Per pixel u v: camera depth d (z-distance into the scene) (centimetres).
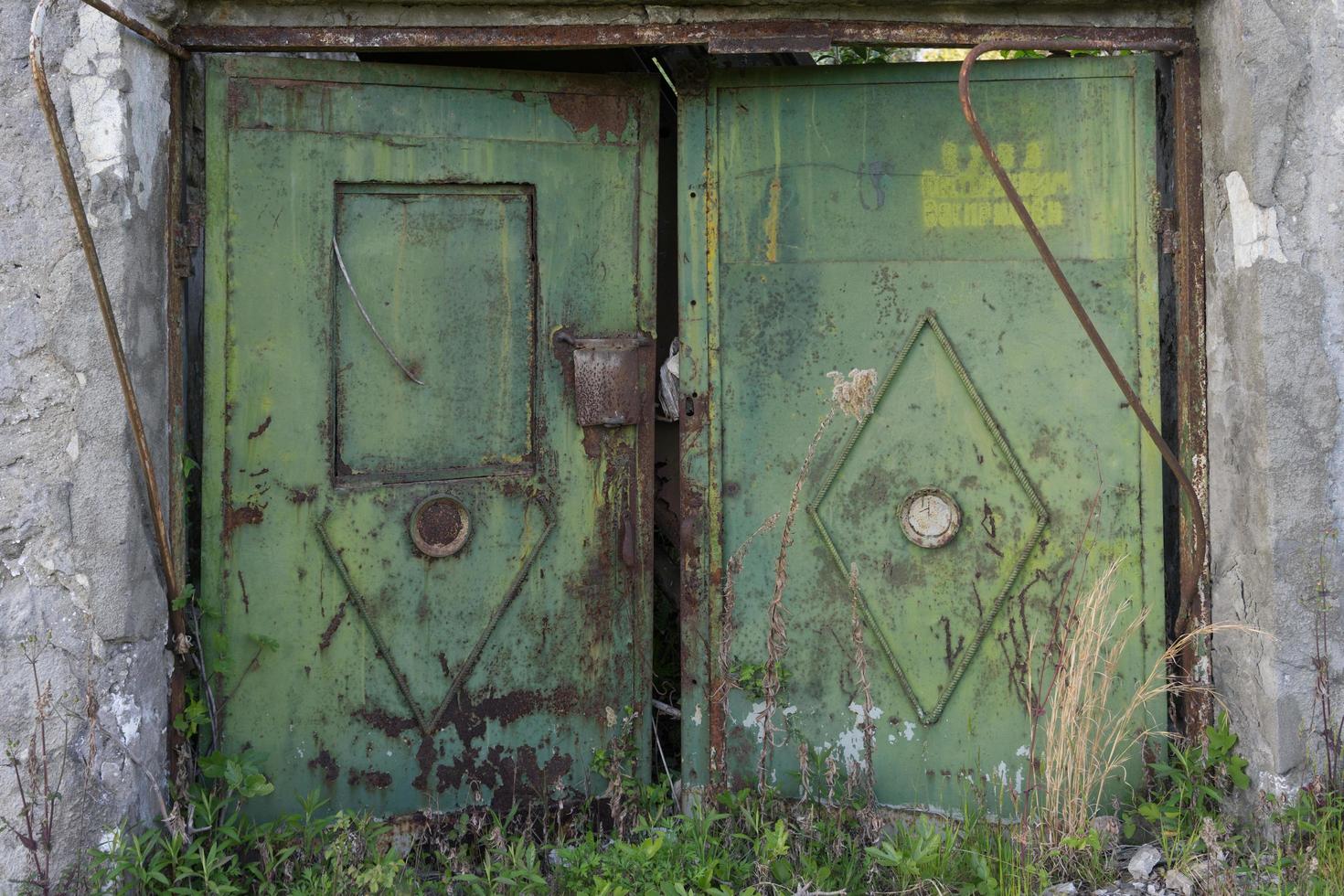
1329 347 316
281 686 335
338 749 339
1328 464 316
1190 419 341
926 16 334
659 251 438
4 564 284
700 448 353
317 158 334
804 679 352
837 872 312
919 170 347
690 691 355
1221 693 337
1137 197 340
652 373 358
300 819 329
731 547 354
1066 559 342
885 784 349
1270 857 308
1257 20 313
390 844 332
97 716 291
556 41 330
